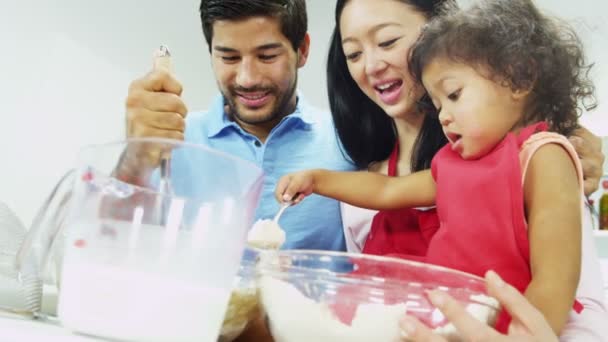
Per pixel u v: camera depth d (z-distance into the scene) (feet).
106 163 1.42
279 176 3.62
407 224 2.96
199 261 1.32
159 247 1.32
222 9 3.36
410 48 2.97
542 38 2.63
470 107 2.41
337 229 3.45
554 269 1.94
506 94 2.42
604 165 3.95
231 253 1.37
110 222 1.34
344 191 3.01
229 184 1.40
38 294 1.75
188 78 5.29
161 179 1.41
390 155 3.47
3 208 2.02
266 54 3.49
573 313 2.33
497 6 2.61
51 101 5.04
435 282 1.52
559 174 2.13
